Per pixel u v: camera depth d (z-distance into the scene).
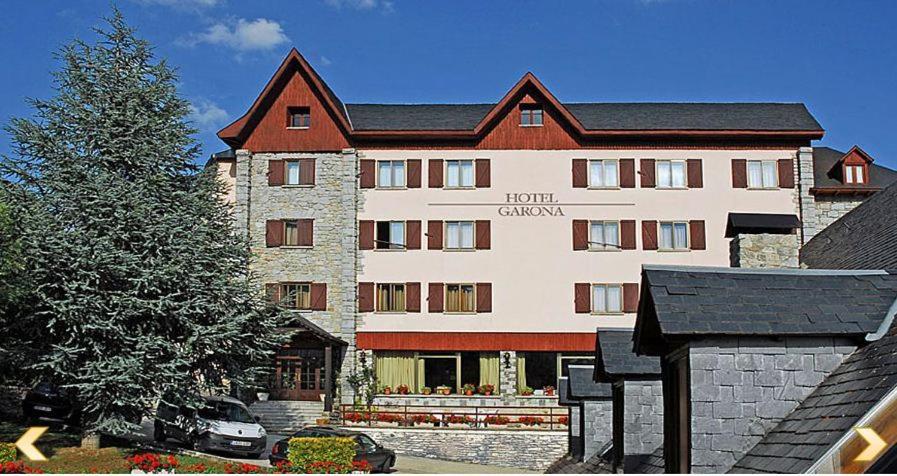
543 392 46.06
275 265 47.28
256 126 48.06
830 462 6.75
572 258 46.59
